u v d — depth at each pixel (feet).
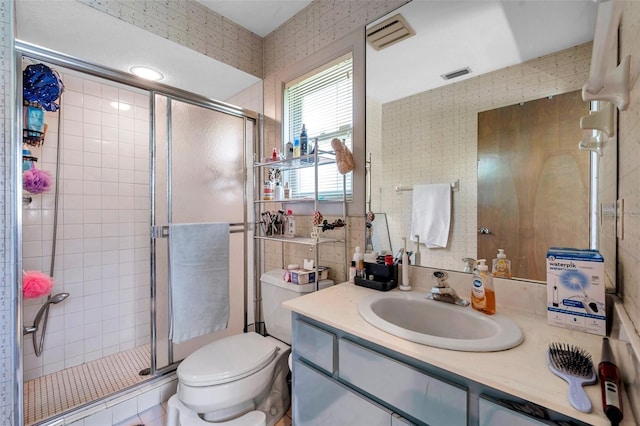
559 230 3.41
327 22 5.87
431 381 2.59
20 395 3.93
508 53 3.77
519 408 2.16
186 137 6.00
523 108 3.65
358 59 5.33
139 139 7.66
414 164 4.66
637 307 2.10
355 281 4.84
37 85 4.45
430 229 4.48
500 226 3.83
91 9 4.77
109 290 7.16
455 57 4.21
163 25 5.62
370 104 5.19
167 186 5.69
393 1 4.83
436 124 4.41
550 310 3.14
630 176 2.30
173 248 5.44
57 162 6.36
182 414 4.45
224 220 6.67
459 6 4.16
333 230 5.81
